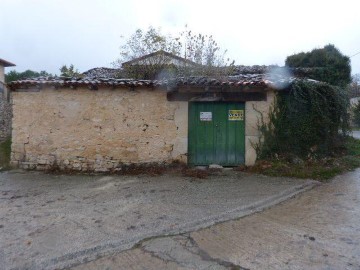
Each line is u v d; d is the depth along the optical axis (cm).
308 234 401
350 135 1066
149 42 1215
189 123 805
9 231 426
